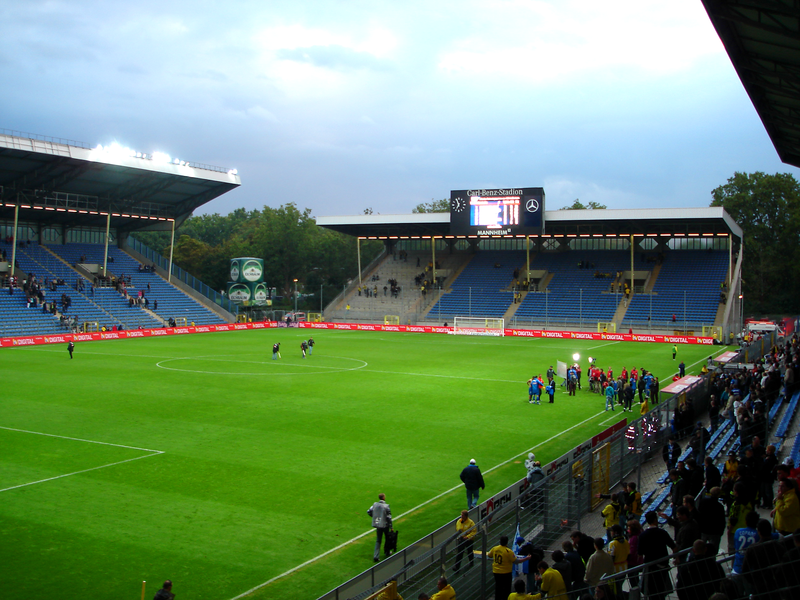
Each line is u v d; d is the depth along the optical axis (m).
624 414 36.19
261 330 93.12
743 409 23.55
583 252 102.44
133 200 85.12
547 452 28.36
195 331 86.69
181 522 19.89
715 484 16.56
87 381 44.78
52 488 22.75
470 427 32.66
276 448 28.22
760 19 19.73
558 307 91.19
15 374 47.62
